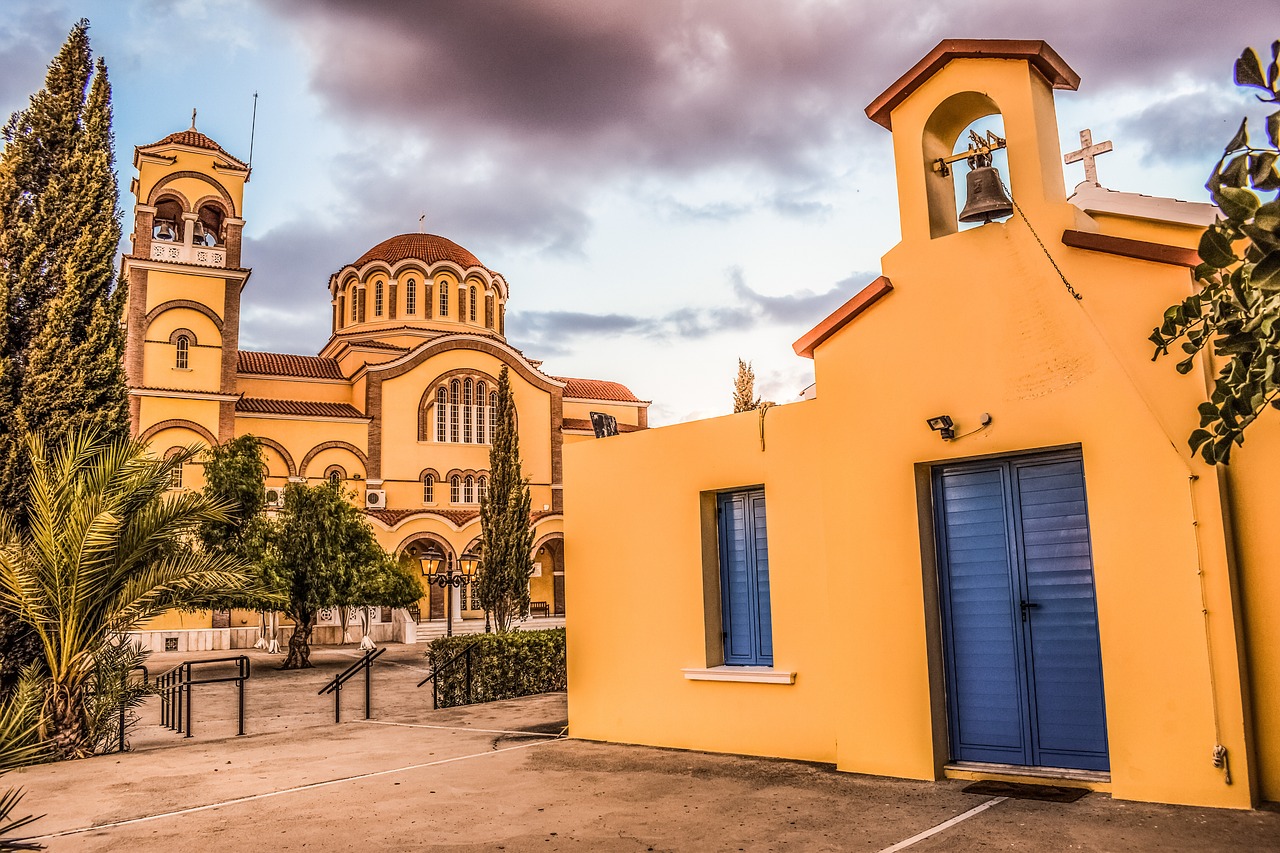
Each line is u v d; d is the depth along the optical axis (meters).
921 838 6.11
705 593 9.95
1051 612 7.54
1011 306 7.76
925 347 8.20
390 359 47.75
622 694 10.55
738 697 9.46
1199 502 6.66
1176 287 6.94
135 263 38.16
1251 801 6.29
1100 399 7.19
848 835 6.29
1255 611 6.73
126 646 12.43
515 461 27.50
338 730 12.62
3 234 12.97
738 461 9.79
